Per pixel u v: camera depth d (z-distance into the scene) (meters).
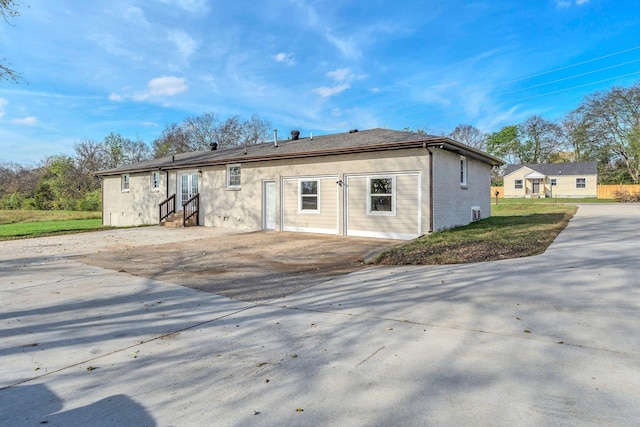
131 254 9.71
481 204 17.03
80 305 5.14
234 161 15.77
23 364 3.26
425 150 11.27
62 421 2.33
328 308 4.80
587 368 2.85
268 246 10.87
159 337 3.91
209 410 2.43
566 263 6.75
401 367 3.00
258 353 3.41
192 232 14.97
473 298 4.92
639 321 3.85
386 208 12.02
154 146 49.09
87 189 40.34
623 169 44.00
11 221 24.70
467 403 2.41
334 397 2.55
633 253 7.45
